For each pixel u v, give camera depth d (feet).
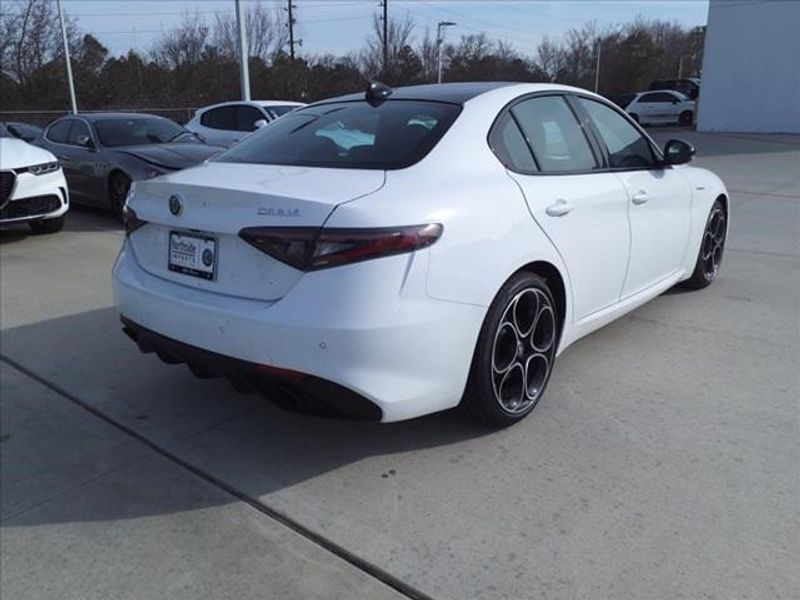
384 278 8.48
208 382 12.98
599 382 12.56
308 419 11.48
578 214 11.41
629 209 12.94
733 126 86.33
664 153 14.75
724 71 85.46
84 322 16.43
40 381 13.10
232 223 9.02
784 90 81.92
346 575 7.89
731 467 9.77
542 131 11.69
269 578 7.88
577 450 10.27
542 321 11.05
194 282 9.73
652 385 12.42
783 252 22.85
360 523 8.77
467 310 9.34
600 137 13.04
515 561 8.00
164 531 8.74
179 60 163.12
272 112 41.75
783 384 12.43
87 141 31.17
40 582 7.91
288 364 8.59
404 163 9.80
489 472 9.77
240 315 8.85
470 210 9.43
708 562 7.89
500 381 10.34
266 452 10.51
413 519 8.82
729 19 83.71
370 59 176.76
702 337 14.75
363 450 10.45
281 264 8.72
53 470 10.13
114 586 7.82
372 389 8.68
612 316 13.32
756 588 7.49
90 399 12.32
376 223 8.45
